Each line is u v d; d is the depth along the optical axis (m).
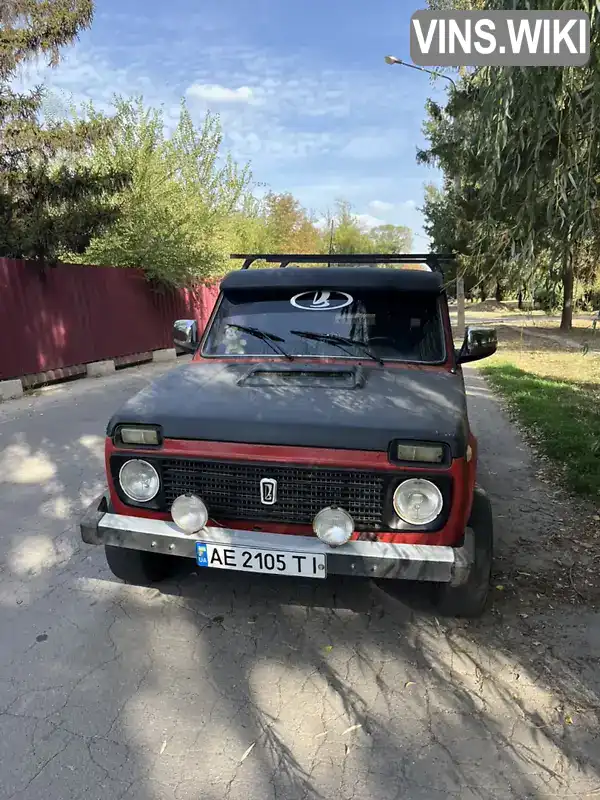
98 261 14.91
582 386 10.24
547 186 2.97
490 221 3.16
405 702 2.61
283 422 2.73
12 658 2.88
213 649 2.96
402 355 3.60
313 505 2.72
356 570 2.64
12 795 2.13
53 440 6.94
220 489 2.81
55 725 2.46
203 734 2.42
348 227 59.88
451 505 2.62
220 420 2.79
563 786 2.18
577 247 3.16
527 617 3.22
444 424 2.68
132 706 2.57
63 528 4.39
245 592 3.48
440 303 3.78
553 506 4.79
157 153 16.03
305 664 2.86
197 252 15.91
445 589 3.05
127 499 2.96
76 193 11.52
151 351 15.47
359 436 2.64
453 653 2.93
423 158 13.48
